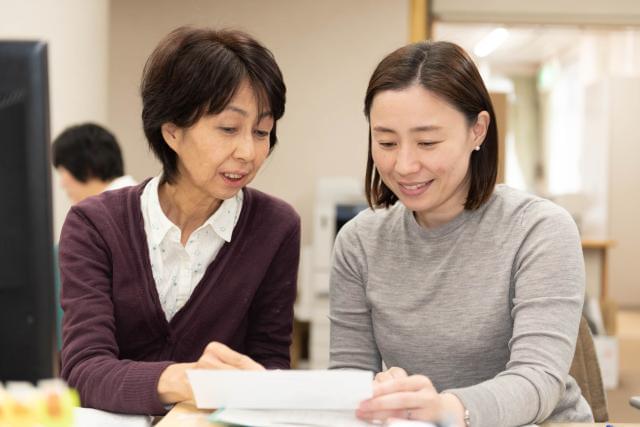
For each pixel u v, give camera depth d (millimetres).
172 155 1241
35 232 737
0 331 753
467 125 1134
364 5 4605
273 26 4613
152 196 1284
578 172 8398
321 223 4055
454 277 1216
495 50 9461
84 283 1205
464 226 1235
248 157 1139
